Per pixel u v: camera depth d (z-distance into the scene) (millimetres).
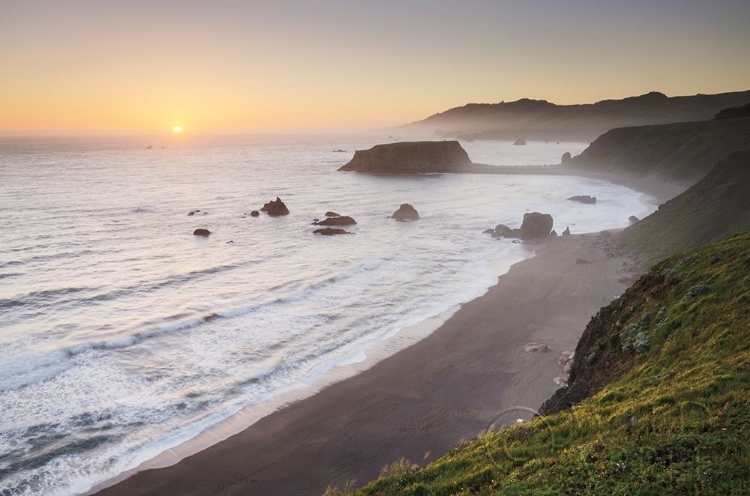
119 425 27172
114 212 93750
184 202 108438
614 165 166000
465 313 44875
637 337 22188
